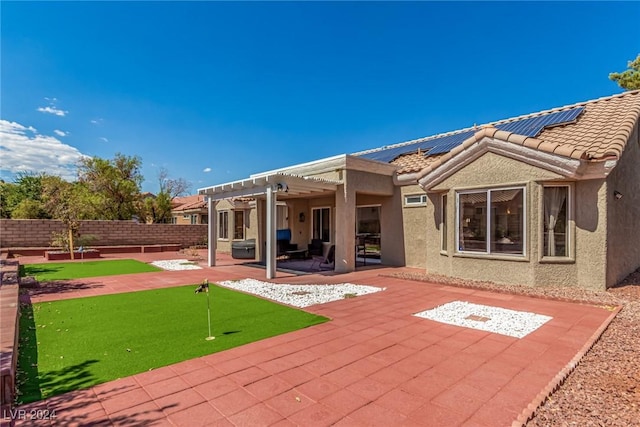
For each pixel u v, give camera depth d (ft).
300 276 41.34
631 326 20.74
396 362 15.69
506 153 32.94
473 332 19.98
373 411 11.53
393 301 27.78
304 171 49.78
